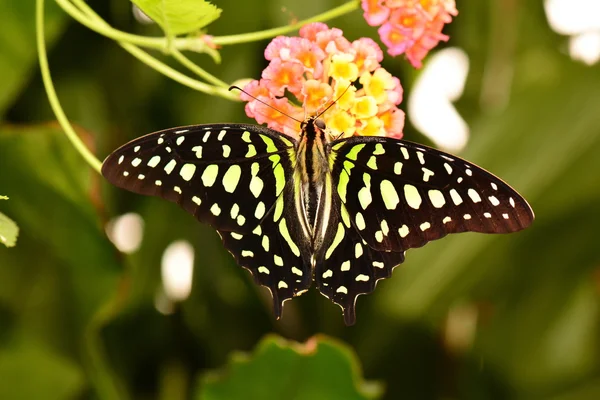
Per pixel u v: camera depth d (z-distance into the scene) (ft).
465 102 2.08
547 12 2.06
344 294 1.75
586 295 2.06
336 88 1.73
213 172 1.72
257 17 1.98
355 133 1.76
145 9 1.73
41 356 1.96
